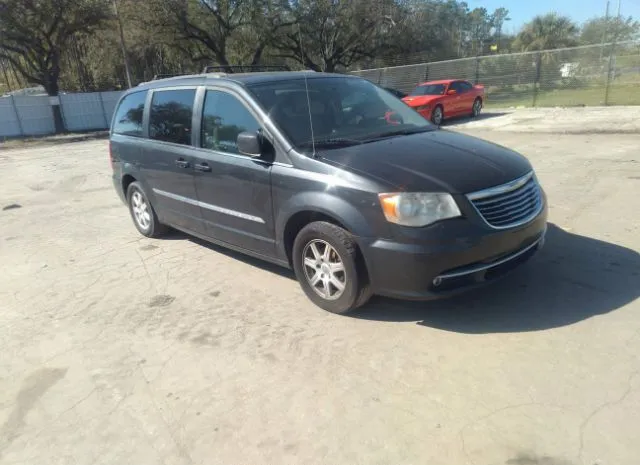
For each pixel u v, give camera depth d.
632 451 2.39
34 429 2.94
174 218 5.54
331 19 31.78
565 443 2.47
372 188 3.39
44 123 27.11
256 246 4.44
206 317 4.08
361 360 3.30
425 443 2.55
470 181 3.41
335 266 3.74
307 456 2.55
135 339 3.84
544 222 3.84
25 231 7.09
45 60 27.36
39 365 3.59
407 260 3.29
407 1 33.88
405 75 25.55
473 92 18.55
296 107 4.28
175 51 32.91
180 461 2.60
